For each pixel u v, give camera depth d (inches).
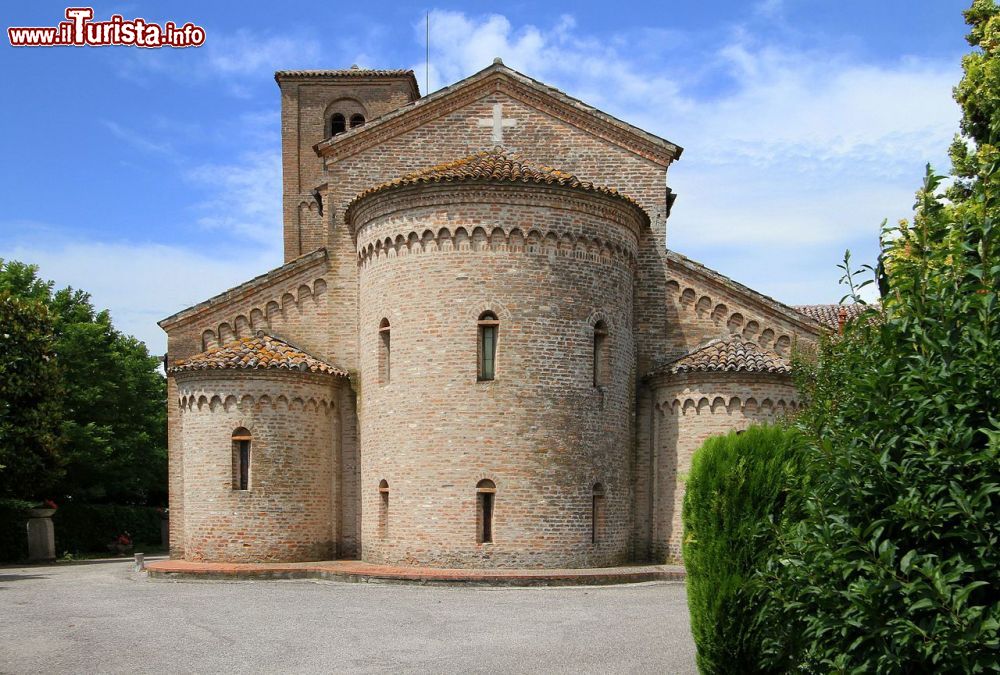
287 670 583.2
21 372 1537.9
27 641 674.8
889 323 368.8
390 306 1071.6
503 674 572.4
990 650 314.0
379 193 1073.5
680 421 1103.0
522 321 1030.4
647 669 581.9
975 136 949.8
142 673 576.7
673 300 1198.3
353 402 1179.3
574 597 874.8
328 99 1914.4
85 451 1963.6
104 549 1883.6
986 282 349.7
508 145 1206.3
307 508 1114.1
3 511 1558.8
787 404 1088.2
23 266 2144.4
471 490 1009.5
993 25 960.9
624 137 1205.7
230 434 1096.2
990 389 330.0
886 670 341.4
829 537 363.9
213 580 1010.1
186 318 1196.5
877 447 355.3
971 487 330.6
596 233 1073.5
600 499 1058.7
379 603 838.5
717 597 493.7
